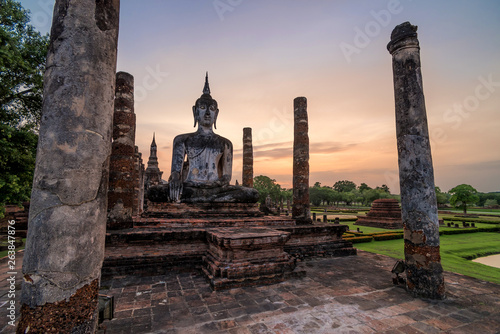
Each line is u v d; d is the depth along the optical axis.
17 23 10.56
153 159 25.23
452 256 11.40
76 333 2.96
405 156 6.20
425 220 5.83
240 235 6.81
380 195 78.12
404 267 6.20
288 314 4.85
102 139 3.38
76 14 3.35
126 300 5.48
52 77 3.22
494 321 4.65
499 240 17.30
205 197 11.00
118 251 7.52
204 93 12.57
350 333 4.21
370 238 16.19
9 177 8.81
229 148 12.53
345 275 7.27
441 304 5.35
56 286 2.89
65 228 2.98
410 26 6.39
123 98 8.73
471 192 47.94
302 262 8.85
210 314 4.84
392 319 4.69
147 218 9.84
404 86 6.33
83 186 3.14
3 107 11.28
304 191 11.97
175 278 6.95
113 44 3.67
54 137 3.09
